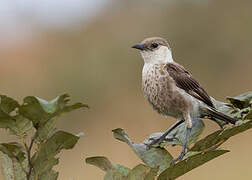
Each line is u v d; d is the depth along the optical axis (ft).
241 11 59.21
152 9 62.69
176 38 60.29
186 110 21.74
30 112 9.69
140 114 52.95
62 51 61.11
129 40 60.34
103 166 10.97
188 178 38.52
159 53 23.20
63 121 51.11
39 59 59.88
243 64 58.23
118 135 12.12
